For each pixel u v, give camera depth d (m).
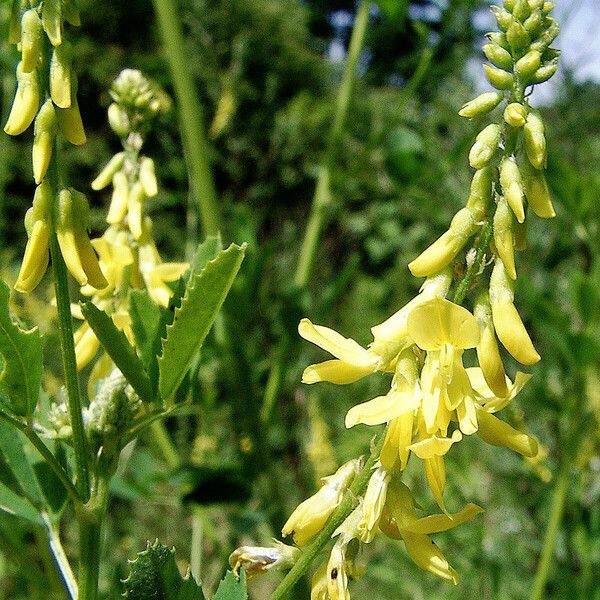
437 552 0.06
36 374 0.06
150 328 0.07
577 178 0.15
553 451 0.17
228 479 0.13
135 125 0.09
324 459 0.18
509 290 0.06
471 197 0.06
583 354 0.14
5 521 0.12
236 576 0.06
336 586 0.06
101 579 0.17
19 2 0.06
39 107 0.06
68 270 0.06
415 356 0.06
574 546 0.16
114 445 0.07
